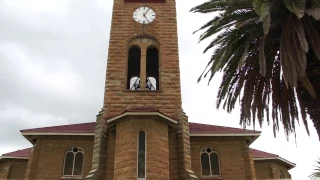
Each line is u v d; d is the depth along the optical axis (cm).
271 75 1977
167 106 2611
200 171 2686
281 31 1847
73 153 2738
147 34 2948
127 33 2945
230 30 2016
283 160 3288
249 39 1847
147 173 2105
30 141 2850
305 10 1611
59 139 2767
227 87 2038
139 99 2628
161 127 2323
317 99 1736
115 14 3038
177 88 2698
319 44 1627
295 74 1582
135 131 2244
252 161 2778
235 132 2819
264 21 1581
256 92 2017
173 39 2941
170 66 2797
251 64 1978
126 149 2192
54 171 2644
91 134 2747
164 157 2239
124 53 2845
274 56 1970
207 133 2788
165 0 3156
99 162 2319
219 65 1891
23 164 3047
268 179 3144
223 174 2694
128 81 3058
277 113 2106
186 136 2500
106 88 2662
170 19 3048
